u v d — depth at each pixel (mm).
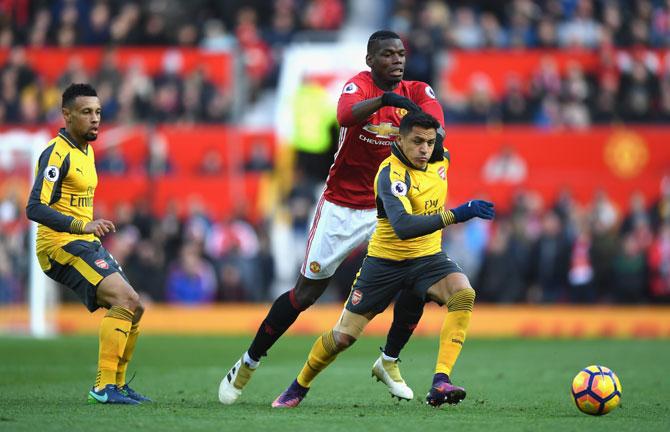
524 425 21844
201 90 80000
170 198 71938
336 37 86062
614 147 73750
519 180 71312
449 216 23500
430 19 84438
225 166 75625
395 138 26672
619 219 69938
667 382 34781
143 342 57719
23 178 62000
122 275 27016
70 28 86688
